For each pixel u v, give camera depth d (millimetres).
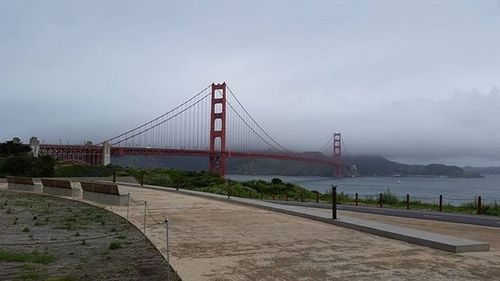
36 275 8000
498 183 142000
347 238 12250
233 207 21344
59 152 77062
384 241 11781
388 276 8086
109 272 8320
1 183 39844
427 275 8172
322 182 97312
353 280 7812
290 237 12367
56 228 13914
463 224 17266
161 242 11383
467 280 7836
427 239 11094
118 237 12219
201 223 15203
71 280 7652
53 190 28000
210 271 8445
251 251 10352
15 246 10852
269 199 36062
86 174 55656
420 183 132000
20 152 66562
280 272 8375
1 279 7711
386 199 32875
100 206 20734
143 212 18406
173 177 54000
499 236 13789
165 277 7980
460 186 110312
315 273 8305
